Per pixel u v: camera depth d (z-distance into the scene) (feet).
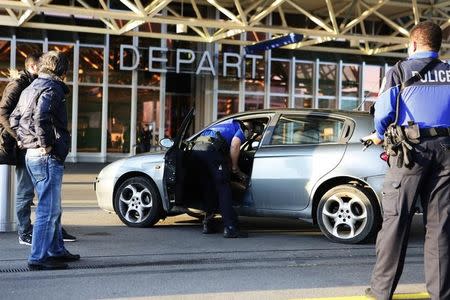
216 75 77.82
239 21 59.36
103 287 17.44
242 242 24.22
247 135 26.14
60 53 19.13
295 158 24.47
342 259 21.31
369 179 23.04
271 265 20.34
